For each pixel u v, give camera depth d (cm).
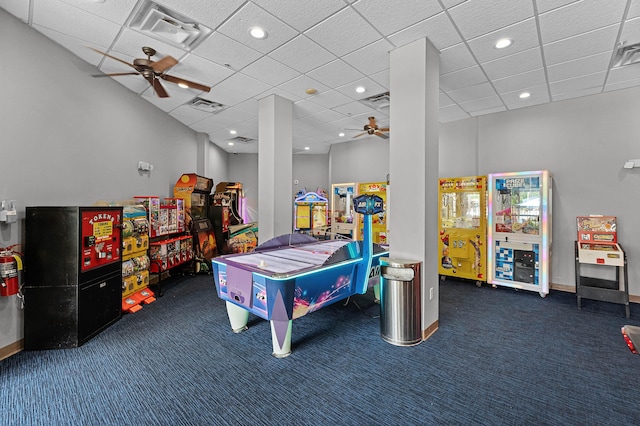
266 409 203
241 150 948
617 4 253
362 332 328
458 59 350
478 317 370
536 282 458
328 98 491
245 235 686
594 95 460
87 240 301
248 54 347
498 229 490
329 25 289
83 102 362
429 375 243
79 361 262
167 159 573
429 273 315
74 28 295
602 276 455
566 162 483
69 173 342
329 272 294
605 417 195
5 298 267
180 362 262
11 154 274
